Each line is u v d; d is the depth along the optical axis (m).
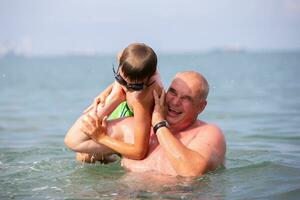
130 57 4.93
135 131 5.58
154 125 5.46
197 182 5.12
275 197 4.64
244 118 10.38
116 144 5.63
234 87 19.00
